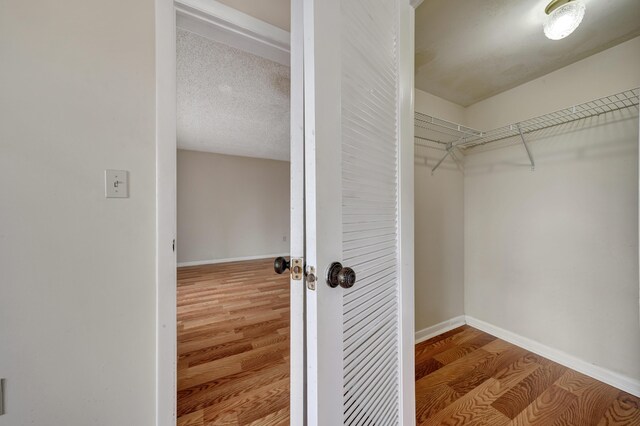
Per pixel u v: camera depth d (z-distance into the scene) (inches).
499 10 47.1
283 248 229.0
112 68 36.1
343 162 25.7
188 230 187.6
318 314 22.5
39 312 33.0
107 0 35.8
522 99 72.0
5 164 31.4
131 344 37.5
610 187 56.3
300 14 24.3
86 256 35.1
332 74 24.0
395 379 36.2
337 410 24.5
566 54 59.1
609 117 56.4
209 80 85.7
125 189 37.0
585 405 51.3
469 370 62.5
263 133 146.8
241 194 208.8
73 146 34.3
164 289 39.1
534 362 65.4
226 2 41.4
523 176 71.7
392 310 35.5
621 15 47.2
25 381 32.6
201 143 169.2
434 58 60.9
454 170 84.4
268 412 51.1
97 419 35.7
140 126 37.7
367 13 29.8
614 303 56.1
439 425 46.8
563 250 63.9
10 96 31.5
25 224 32.3
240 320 93.4
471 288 85.4
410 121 39.6
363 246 29.1
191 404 52.9
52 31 33.1
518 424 46.9
